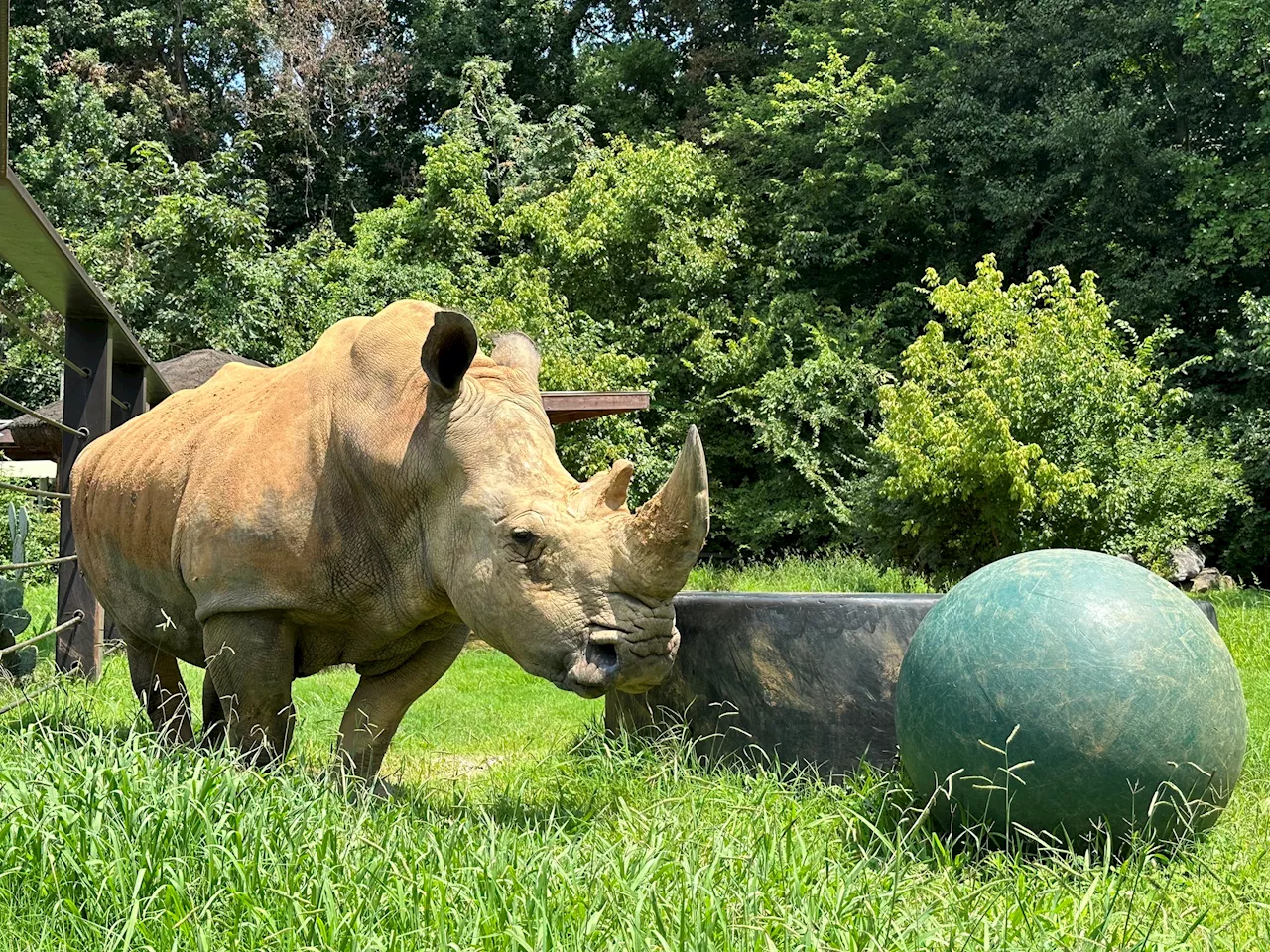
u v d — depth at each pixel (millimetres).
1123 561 4805
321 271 26875
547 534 4543
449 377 4828
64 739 4301
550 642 4496
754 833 4348
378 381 5082
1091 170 23672
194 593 5188
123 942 2998
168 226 24688
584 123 30484
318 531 5035
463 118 30188
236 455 5168
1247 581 22328
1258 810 5242
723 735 6070
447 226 26328
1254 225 22188
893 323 25609
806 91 26516
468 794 5547
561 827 4004
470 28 34125
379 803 4648
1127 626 4418
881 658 5805
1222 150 24469
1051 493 16312
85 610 9188
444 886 3369
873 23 26844
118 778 3678
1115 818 4332
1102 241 24031
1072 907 3697
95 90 28812
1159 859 4398
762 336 23891
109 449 6035
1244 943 3711
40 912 3176
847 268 26016
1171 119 24531
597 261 25078
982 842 4535
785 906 3418
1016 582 4664
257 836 3510
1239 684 4617
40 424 19891
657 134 29062
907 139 25312
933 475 17047
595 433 21359
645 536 4387
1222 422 22297
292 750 5645
